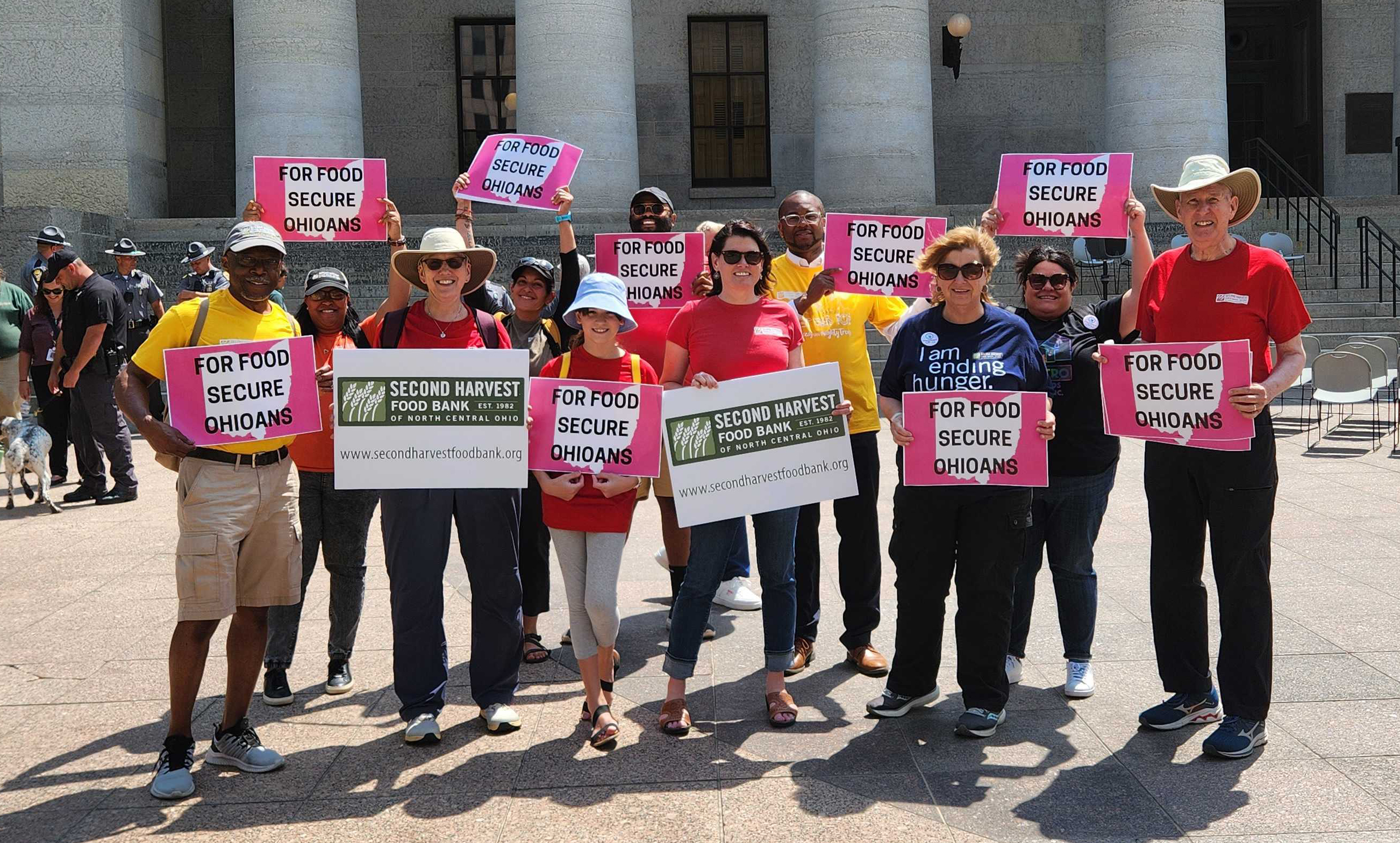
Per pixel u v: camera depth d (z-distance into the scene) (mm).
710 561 4824
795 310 5324
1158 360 4434
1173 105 18625
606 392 4742
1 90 18781
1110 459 5047
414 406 4664
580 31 17797
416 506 4738
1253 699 4379
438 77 23516
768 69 23688
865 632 5566
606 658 4832
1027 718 4871
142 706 5215
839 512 5555
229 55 23312
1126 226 5562
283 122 17891
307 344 4508
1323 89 24234
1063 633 5148
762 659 5770
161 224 17875
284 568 4543
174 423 4363
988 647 4648
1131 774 4270
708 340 4949
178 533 8820
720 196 23609
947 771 4344
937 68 23875
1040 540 5184
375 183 6012
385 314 5090
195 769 4527
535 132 18000
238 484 4422
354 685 5484
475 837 3893
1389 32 24109
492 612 4852
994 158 23969
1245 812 3912
